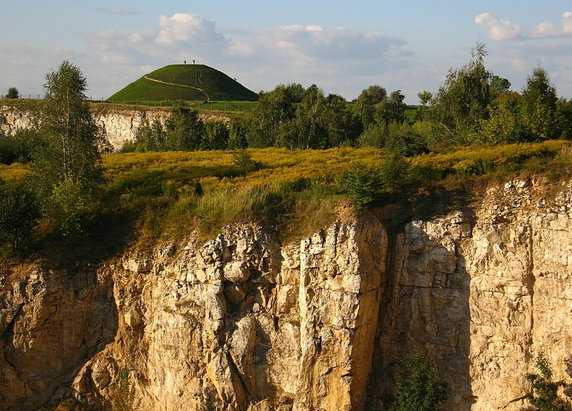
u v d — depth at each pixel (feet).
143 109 398.42
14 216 115.03
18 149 213.05
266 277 108.78
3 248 117.91
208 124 310.45
